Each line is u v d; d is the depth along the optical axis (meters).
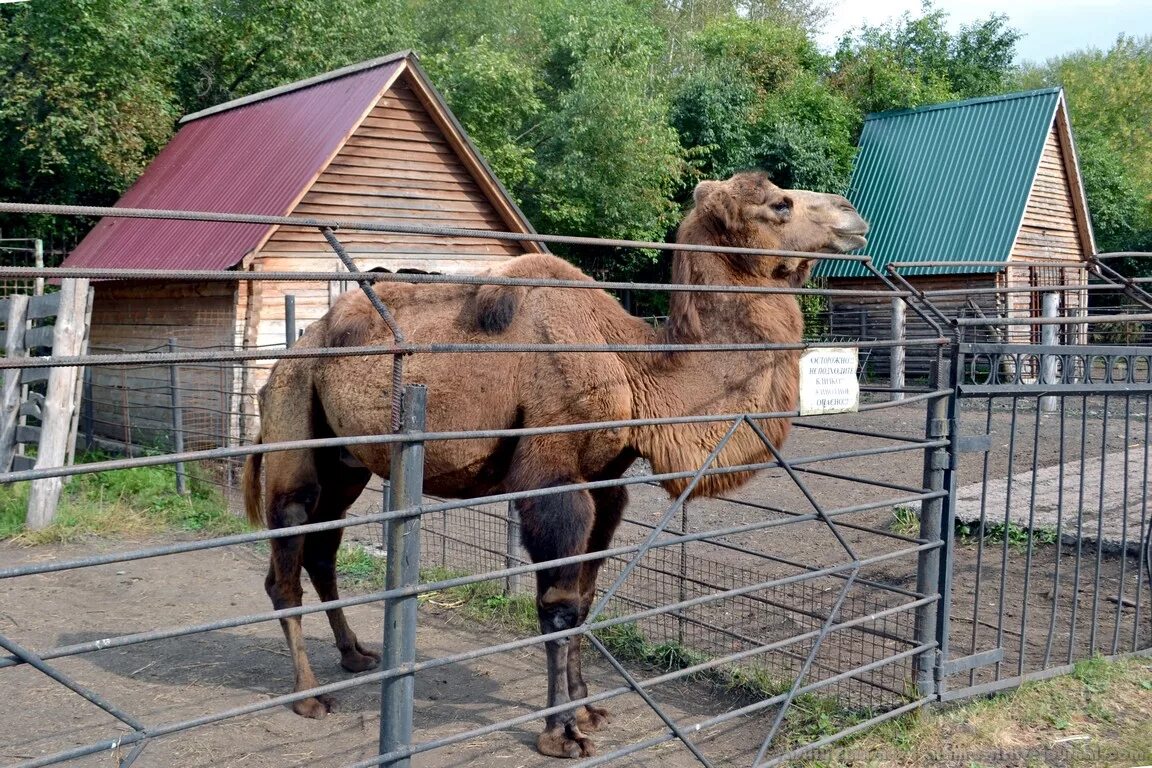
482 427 4.67
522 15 28.50
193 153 16.55
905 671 5.34
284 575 5.32
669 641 6.04
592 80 23.36
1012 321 4.93
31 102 17.70
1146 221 35.66
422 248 14.04
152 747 4.75
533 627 6.60
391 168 13.73
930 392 4.76
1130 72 49.19
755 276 4.80
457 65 23.45
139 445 13.23
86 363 2.47
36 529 9.09
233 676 5.79
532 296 4.73
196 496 10.61
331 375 5.05
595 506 5.03
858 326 23.28
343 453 5.38
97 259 15.30
